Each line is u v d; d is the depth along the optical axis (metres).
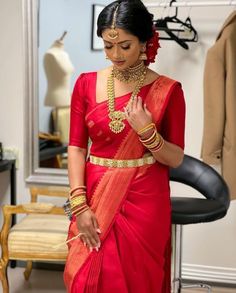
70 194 1.45
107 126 1.38
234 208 2.88
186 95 2.85
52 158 3.07
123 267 1.39
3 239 2.52
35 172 3.10
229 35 2.53
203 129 2.73
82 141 1.48
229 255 2.94
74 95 1.47
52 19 2.92
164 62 2.85
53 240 2.47
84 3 2.85
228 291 2.90
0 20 3.01
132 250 1.39
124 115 1.36
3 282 2.55
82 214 1.41
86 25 2.87
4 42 3.03
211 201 2.10
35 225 2.61
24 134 3.07
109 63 2.87
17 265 3.22
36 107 3.03
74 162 1.46
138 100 1.34
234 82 2.55
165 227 1.45
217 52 2.55
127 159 1.39
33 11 2.94
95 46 2.87
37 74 3.00
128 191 1.40
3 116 3.10
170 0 2.77
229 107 2.57
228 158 2.62
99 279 1.39
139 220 1.40
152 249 1.42
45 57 2.97
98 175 1.42
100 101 1.39
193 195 2.91
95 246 1.40
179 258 2.33
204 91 2.63
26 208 2.49
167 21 2.66
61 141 3.03
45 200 3.11
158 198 1.42
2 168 2.93
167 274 1.55
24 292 2.83
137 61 1.37
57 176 3.07
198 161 2.33
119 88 1.39
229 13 2.73
